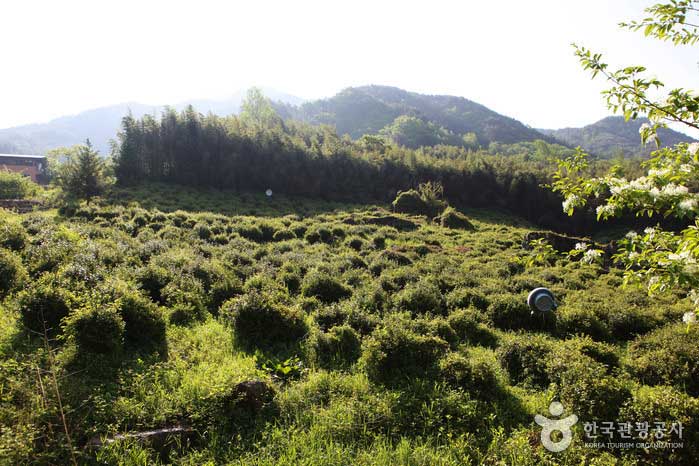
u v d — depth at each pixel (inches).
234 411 227.0
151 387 242.2
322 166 1700.3
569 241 925.2
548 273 663.1
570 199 187.2
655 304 506.0
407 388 259.1
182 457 195.6
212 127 1630.2
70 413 202.1
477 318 442.6
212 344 320.8
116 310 294.5
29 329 287.4
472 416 234.7
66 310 305.6
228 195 1428.4
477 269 680.4
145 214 904.3
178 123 1600.6
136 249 577.9
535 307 426.6
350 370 294.5
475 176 1838.1
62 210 948.0
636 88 173.9
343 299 468.4
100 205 1045.2
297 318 357.4
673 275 147.3
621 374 288.5
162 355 292.7
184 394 235.3
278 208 1334.9
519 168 1918.1
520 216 1771.7
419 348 298.0
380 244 854.5
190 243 711.7
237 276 512.4
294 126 2536.9
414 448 210.2
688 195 148.4
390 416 231.3
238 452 201.8
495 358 333.4
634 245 166.7
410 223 1116.5
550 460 200.4
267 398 243.1
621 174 175.9
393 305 459.8
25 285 371.2
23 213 978.7
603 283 635.5
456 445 210.4
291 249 738.8
